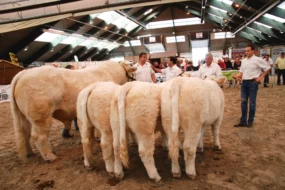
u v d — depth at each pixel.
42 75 3.53
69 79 3.82
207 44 28.23
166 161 3.49
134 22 22.56
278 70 12.43
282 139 4.17
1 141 5.16
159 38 28.61
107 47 27.59
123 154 2.68
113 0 13.92
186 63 12.52
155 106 2.77
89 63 14.48
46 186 3.00
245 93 4.91
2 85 11.74
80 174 3.25
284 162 3.29
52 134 5.36
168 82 3.04
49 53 20.84
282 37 17.66
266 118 5.63
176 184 2.80
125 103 2.75
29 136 3.97
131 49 30.17
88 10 11.72
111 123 2.86
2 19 13.45
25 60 19.06
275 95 8.89
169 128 2.76
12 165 3.71
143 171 3.20
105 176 3.14
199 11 21.20
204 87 2.76
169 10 25.22
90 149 3.34
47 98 3.50
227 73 12.33
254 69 4.68
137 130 2.73
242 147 3.89
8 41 15.07
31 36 15.52
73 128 5.80
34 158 3.92
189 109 2.64
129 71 4.79
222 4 16.39
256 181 2.83
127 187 2.81
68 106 3.82
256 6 14.05
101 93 2.98
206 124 3.09
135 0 10.86
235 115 6.16
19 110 3.62
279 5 12.99
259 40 23.45
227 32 26.64
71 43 21.00
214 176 2.97
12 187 3.04
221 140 4.27
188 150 2.76
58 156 3.94
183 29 27.58
